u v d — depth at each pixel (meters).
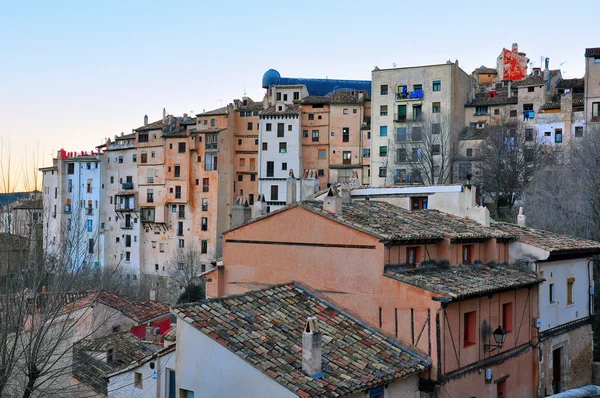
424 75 85.69
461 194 27.45
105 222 100.88
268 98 104.62
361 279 20.95
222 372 17.56
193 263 87.19
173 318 41.94
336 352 18.62
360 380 17.30
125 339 30.25
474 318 21.56
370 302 20.73
